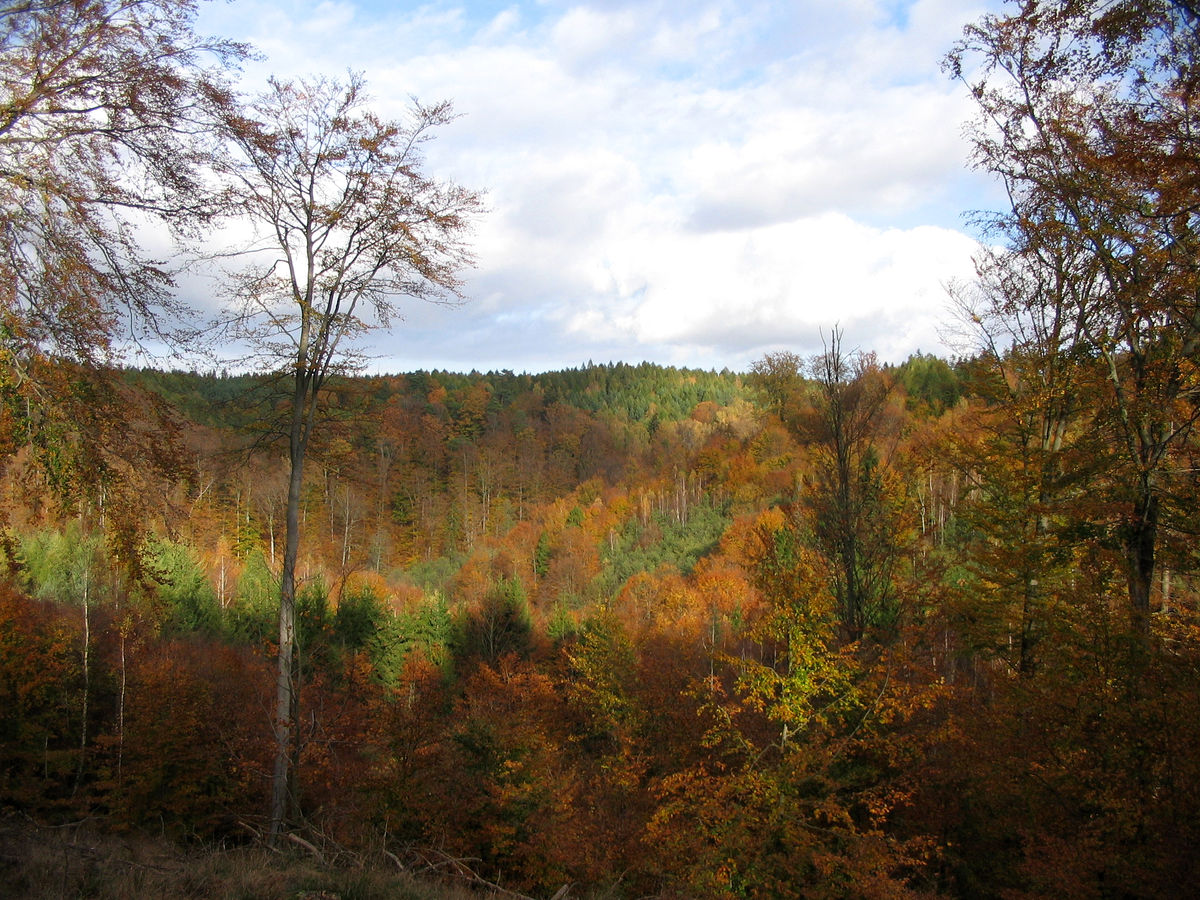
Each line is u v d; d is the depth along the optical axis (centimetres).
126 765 1938
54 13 718
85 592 2341
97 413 796
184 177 837
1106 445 1120
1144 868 742
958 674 1402
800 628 1261
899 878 1109
